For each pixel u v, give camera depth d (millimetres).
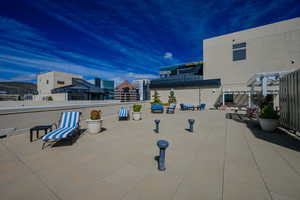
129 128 6797
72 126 5457
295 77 5102
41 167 2994
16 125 5621
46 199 2068
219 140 4848
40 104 17031
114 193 2172
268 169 2863
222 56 20844
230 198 2051
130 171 2822
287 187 2295
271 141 4684
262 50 18250
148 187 2314
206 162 3195
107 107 11305
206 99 20828
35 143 4551
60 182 2467
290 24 16766
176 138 5105
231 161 3242
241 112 14164
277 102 15523
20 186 2363
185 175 2668
